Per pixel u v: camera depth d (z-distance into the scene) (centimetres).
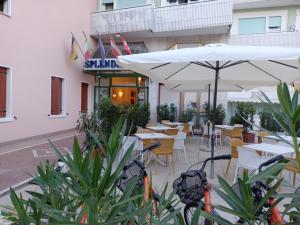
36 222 139
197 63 536
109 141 130
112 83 1447
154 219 162
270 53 399
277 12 1298
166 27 1270
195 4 1217
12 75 901
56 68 1139
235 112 1149
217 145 912
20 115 939
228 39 1292
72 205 152
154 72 602
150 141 555
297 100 121
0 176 524
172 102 1375
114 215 129
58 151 132
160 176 530
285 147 476
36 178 173
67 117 1228
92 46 1423
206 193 242
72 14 1242
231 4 1169
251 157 448
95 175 115
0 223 168
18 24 922
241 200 137
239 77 625
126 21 1305
